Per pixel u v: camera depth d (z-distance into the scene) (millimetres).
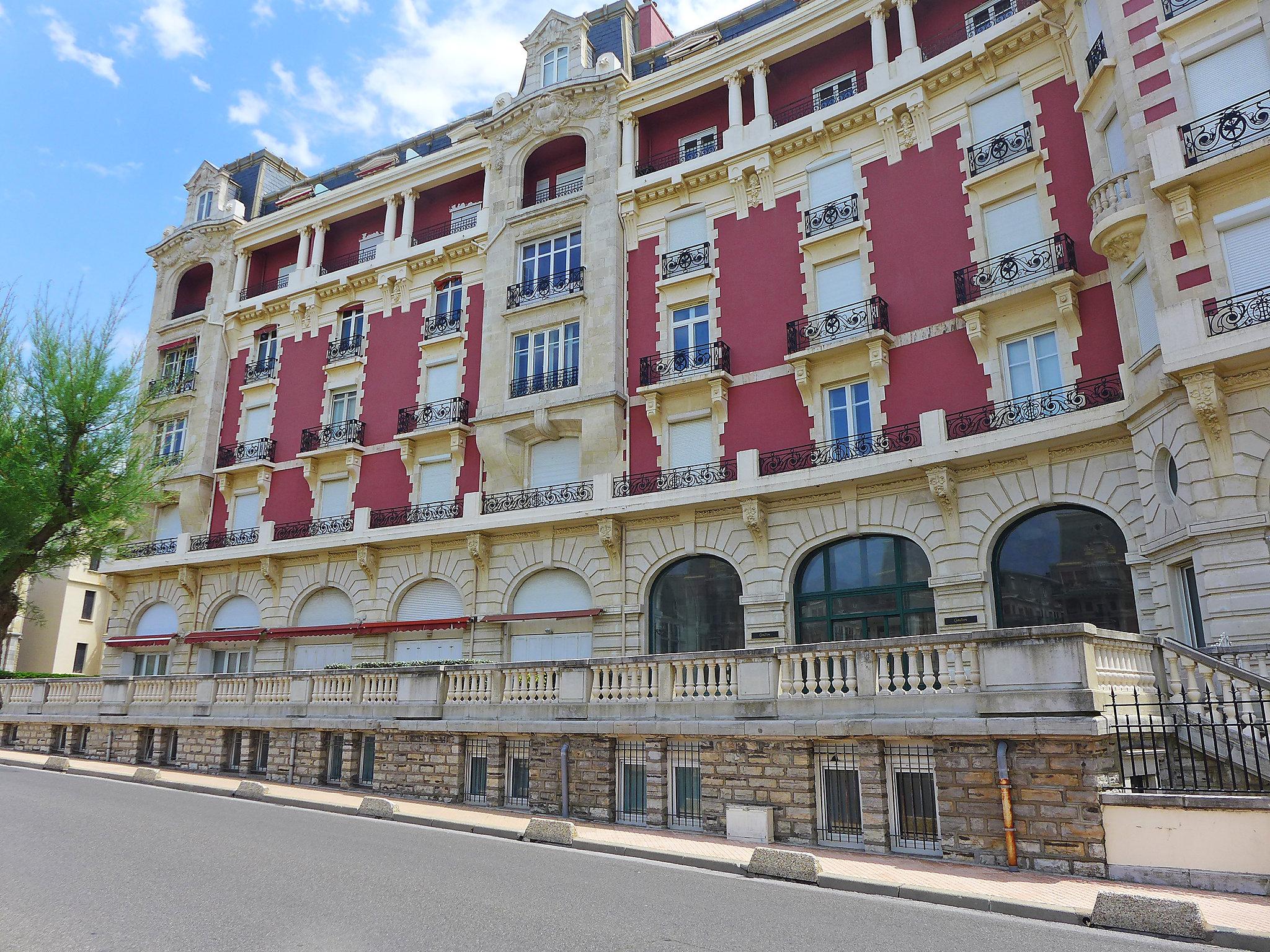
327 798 14500
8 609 23594
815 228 21203
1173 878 8508
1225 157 13398
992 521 17234
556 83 25422
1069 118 18016
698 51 25141
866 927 7031
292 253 31562
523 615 22203
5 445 22656
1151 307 14945
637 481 21766
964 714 10297
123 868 8219
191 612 28203
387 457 26266
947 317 18891
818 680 12125
